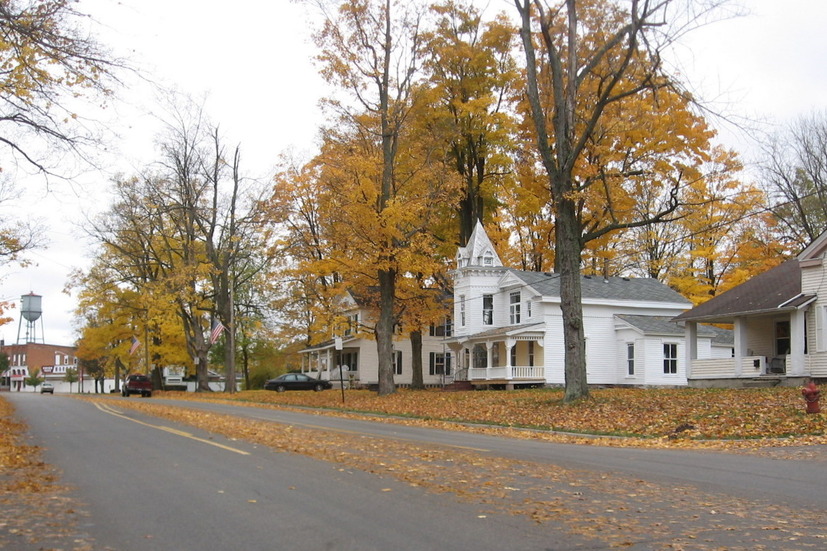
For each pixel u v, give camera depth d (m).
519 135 41.84
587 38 25.53
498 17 44.06
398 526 7.39
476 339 46.69
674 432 18.78
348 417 29.44
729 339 47.84
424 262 35.78
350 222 34.69
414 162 38.00
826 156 44.91
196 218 50.47
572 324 25.64
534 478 10.69
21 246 25.53
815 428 17.66
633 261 56.44
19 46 14.12
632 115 30.67
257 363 77.25
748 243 48.75
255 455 13.09
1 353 125.56
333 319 44.25
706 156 35.41
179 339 60.12
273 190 48.69
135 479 10.46
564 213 25.84
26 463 12.14
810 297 29.77
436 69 42.88
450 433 20.64
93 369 89.88
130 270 56.50
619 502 8.82
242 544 6.72
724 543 6.82
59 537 6.99
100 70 14.52
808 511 8.41
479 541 6.80
